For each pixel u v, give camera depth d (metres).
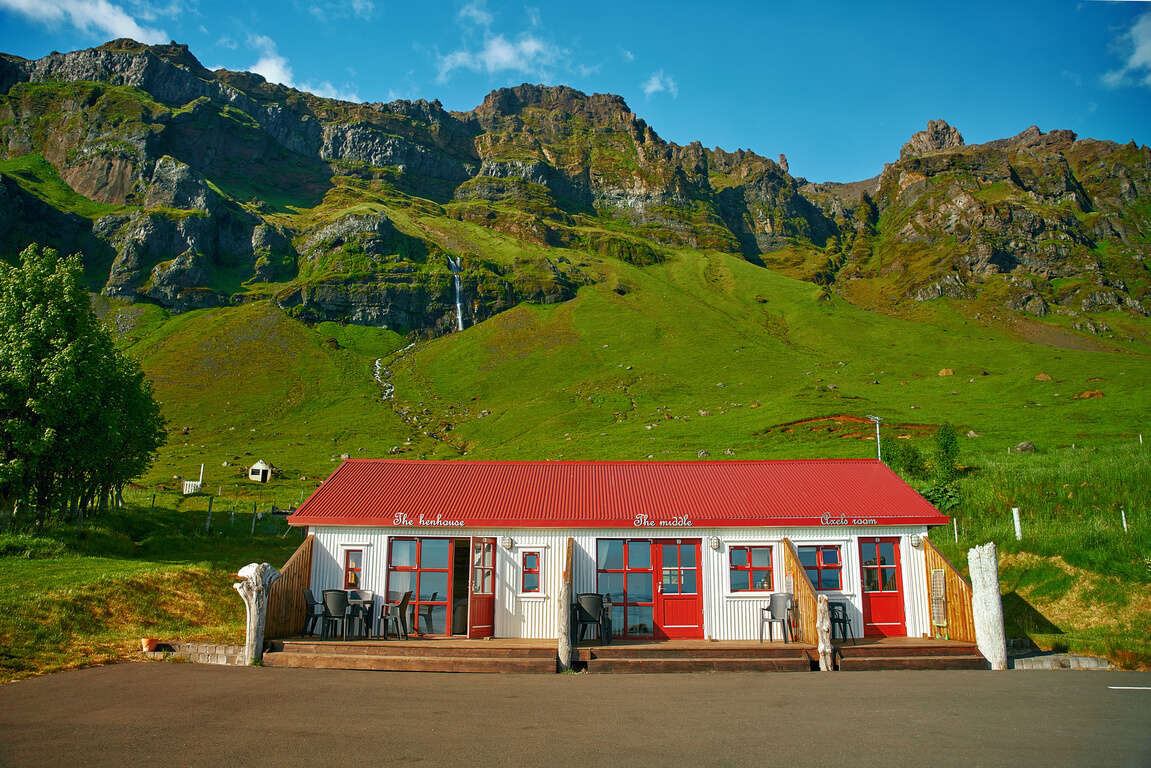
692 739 12.08
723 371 148.88
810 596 22.02
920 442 75.94
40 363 40.00
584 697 16.20
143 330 188.75
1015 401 96.12
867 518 24.77
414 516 25.02
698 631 24.34
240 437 120.00
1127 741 11.69
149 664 20.52
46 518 40.75
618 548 25.06
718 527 24.94
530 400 138.75
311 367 167.38
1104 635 24.77
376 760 10.88
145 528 46.16
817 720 13.54
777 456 78.62
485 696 16.33
